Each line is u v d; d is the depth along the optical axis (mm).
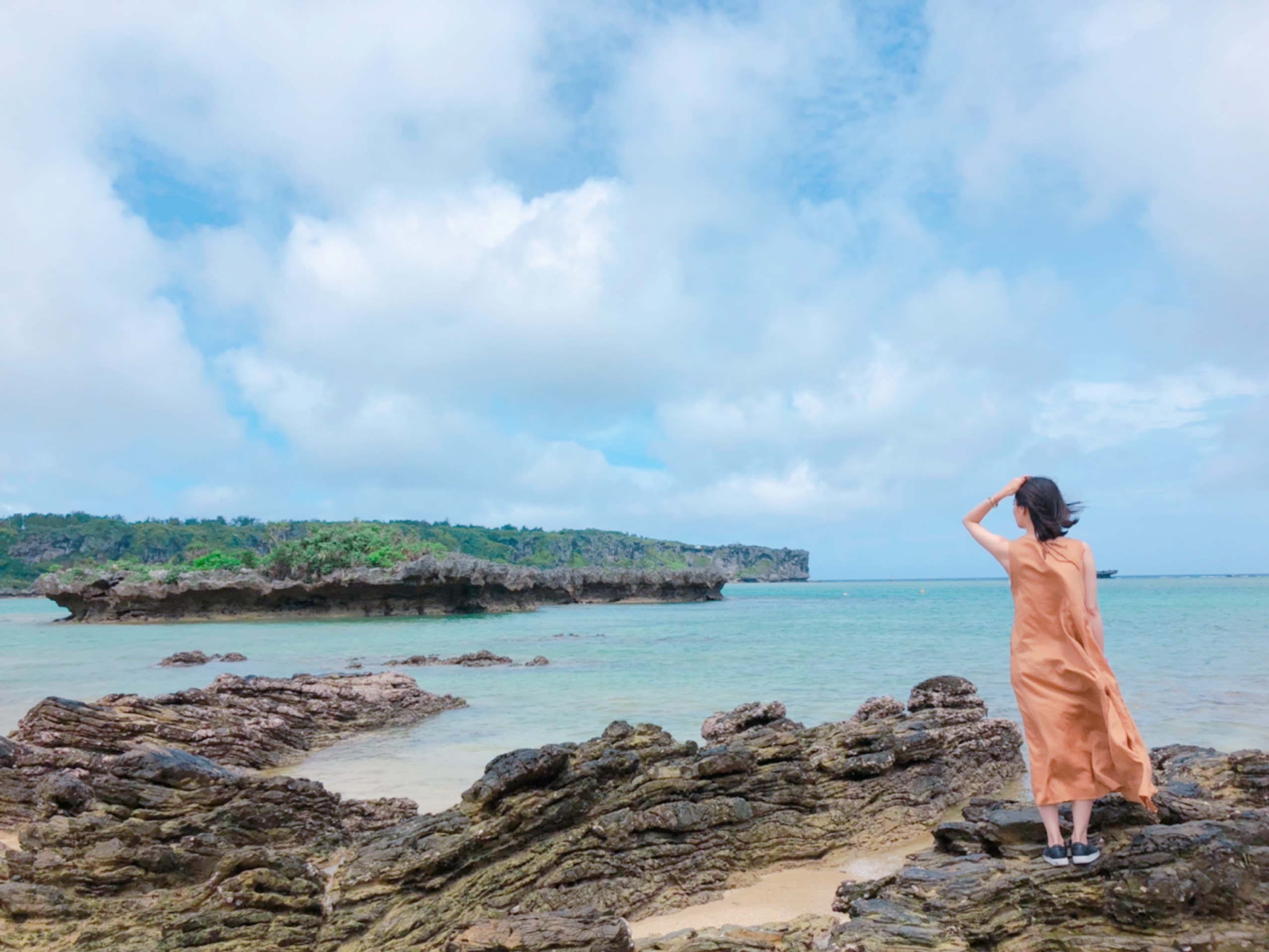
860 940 5301
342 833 9078
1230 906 5004
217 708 15539
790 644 37875
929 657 30406
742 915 7473
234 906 6398
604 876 7840
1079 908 5230
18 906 6262
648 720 17750
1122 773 4977
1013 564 5453
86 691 23125
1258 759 8836
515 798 7785
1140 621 48688
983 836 6305
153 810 7715
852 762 9812
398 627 57969
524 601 82188
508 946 5660
